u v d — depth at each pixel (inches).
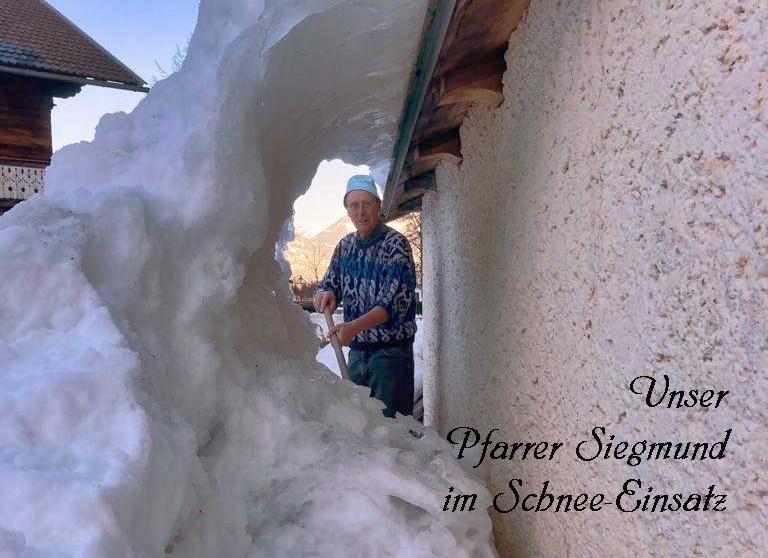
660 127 26.6
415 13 52.3
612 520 32.6
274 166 63.8
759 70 20.1
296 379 52.5
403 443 59.1
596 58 34.1
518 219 52.7
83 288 33.2
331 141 77.3
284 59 50.9
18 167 374.9
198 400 40.9
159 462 29.2
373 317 85.8
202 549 35.5
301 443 45.7
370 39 55.1
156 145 46.4
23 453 25.2
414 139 86.1
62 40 412.2
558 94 41.3
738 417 21.5
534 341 47.5
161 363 36.3
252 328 57.6
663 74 26.3
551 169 42.9
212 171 42.3
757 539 20.6
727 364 22.1
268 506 43.4
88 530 22.7
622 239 30.8
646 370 28.4
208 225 42.7
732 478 21.9
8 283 31.9
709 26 22.7
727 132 21.7
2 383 27.9
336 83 60.8
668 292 26.2
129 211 38.1
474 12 50.7
